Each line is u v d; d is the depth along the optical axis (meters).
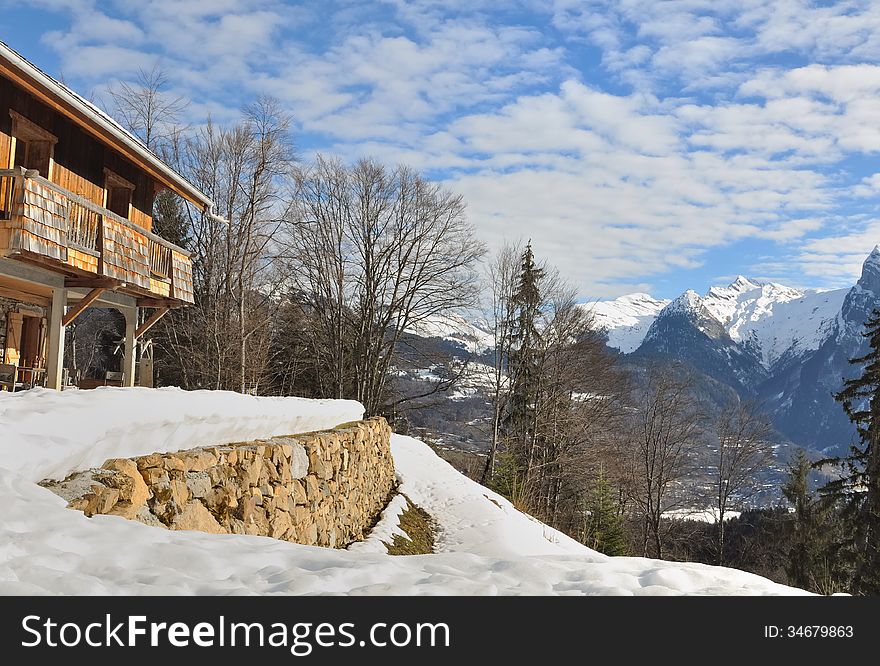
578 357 41.41
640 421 43.47
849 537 35.47
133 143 14.68
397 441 25.77
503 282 41.06
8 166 12.79
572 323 41.47
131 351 17.88
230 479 8.52
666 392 43.22
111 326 38.47
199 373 34.03
